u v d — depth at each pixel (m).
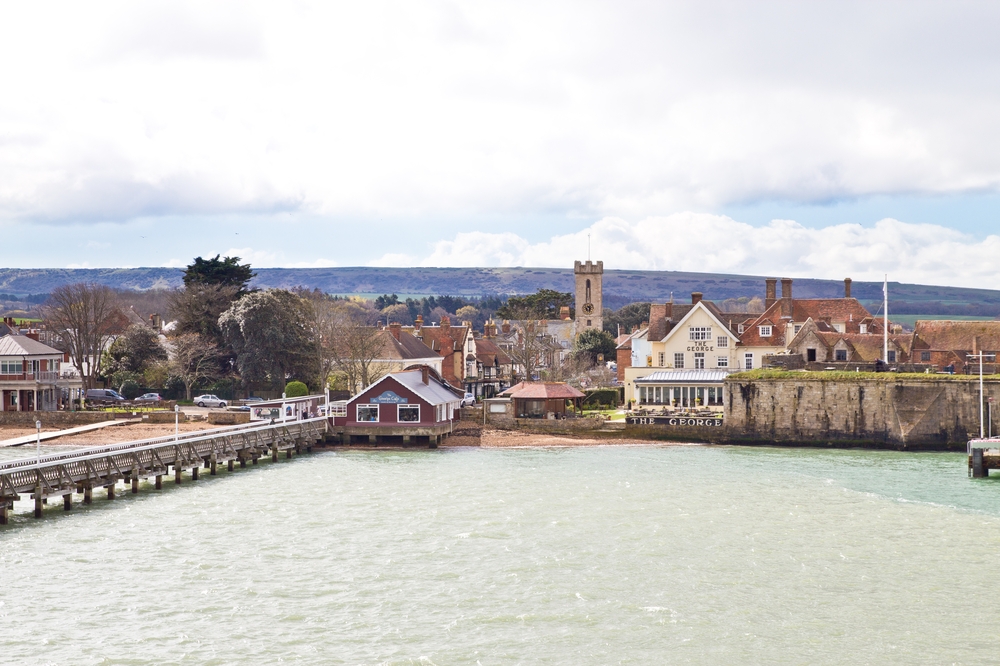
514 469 96.00
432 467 97.81
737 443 117.31
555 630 48.59
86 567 58.47
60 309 174.38
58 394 140.12
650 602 52.53
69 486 73.75
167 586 54.97
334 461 103.56
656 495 80.62
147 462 82.81
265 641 47.06
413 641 47.16
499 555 61.38
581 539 65.31
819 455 107.25
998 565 59.00
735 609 51.50
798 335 134.50
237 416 127.19
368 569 58.34
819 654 45.78
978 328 133.88
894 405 112.00
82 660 44.69
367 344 151.62
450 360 179.75
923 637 47.72
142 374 159.00
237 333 154.38
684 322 143.62
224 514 73.38
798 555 61.34
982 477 89.62
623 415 130.25
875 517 71.75
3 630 48.06
